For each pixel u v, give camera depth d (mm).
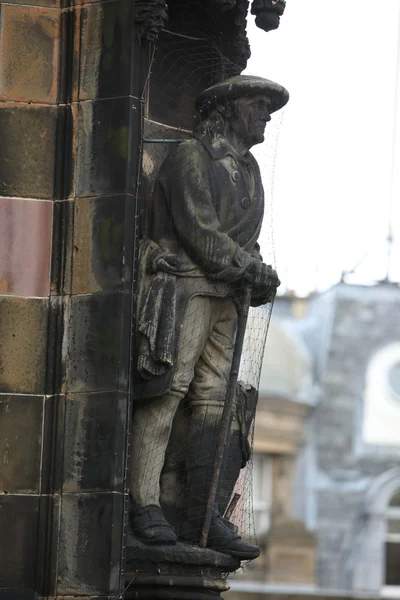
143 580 15758
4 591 14773
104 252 15430
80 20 15914
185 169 16266
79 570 14867
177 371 16031
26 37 15891
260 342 17656
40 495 15094
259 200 16750
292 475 62875
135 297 15719
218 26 17609
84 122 15719
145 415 15984
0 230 15516
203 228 16078
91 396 15203
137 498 15930
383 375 63719
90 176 15609
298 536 61500
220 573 16203
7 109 15734
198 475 16344
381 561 61531
